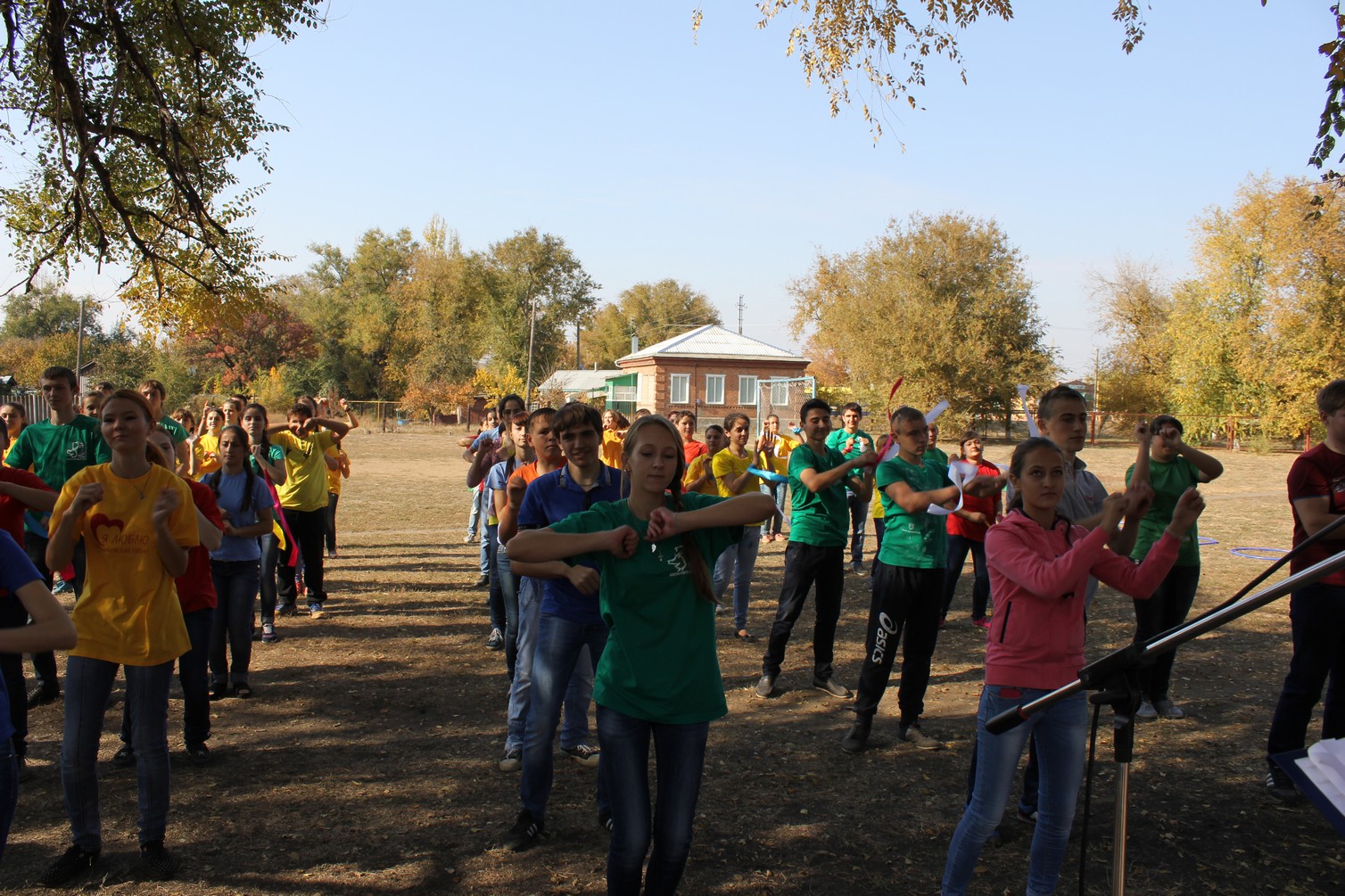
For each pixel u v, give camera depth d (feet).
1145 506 11.56
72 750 12.84
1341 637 15.42
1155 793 16.24
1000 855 14.03
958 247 149.38
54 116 29.78
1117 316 164.66
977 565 29.32
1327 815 6.57
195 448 29.50
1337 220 112.78
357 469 90.07
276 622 29.12
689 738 10.21
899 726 19.20
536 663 14.17
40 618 9.02
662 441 10.48
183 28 33.78
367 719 19.97
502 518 16.48
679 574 10.31
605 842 14.24
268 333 205.87
